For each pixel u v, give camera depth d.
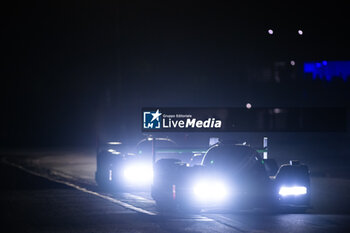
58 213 38.59
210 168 35.75
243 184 35.19
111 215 37.47
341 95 90.62
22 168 82.94
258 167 35.75
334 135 90.12
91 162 92.69
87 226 33.12
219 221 34.31
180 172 36.59
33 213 38.72
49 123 165.88
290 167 35.91
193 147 42.41
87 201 45.06
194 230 31.22
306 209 38.88
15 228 32.78
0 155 112.94
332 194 48.53
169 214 37.72
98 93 151.25
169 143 53.41
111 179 53.88
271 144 91.62
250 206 35.38
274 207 35.88
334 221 33.91
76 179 65.12
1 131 170.88
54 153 116.81
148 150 53.16
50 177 68.00
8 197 48.03
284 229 31.22
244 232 30.42
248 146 36.16
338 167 72.25
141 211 39.31
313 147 90.12
